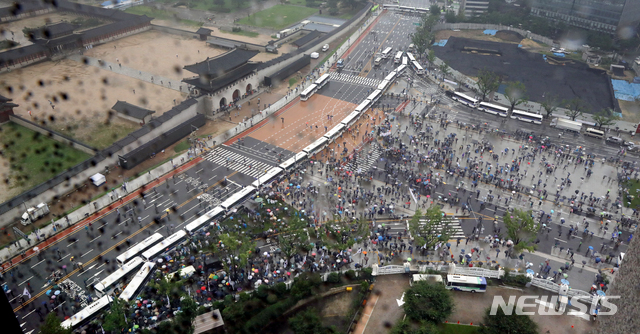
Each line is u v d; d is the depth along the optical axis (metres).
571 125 161.25
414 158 140.75
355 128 160.12
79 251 102.06
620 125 163.50
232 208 115.00
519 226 102.81
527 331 78.19
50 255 100.75
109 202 118.31
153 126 144.25
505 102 181.75
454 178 131.62
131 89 181.38
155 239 102.50
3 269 96.25
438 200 121.81
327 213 115.94
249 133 155.88
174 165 134.62
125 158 131.38
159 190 123.88
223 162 138.25
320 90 191.38
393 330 80.56
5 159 133.38
